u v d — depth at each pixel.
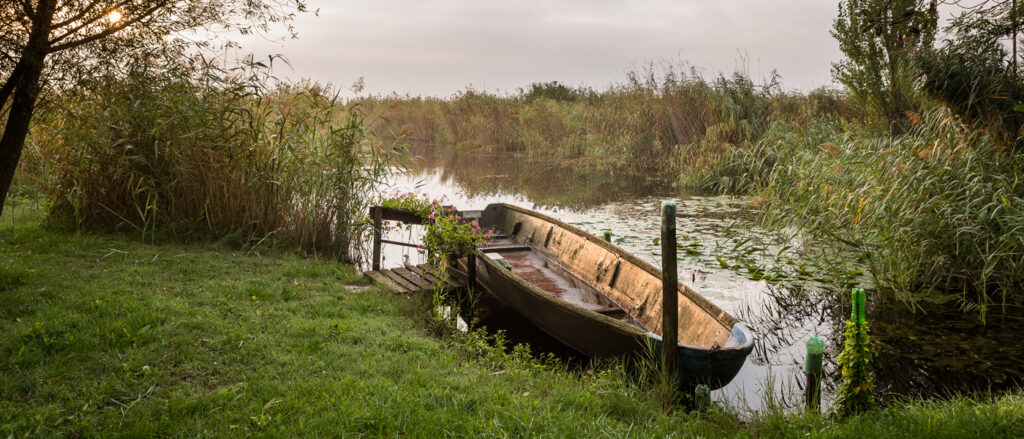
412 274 8.01
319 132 9.46
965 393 4.88
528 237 9.65
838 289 7.58
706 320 5.12
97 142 8.20
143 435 3.40
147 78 8.23
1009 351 5.66
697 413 4.16
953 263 7.65
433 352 5.09
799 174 10.68
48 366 4.21
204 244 8.41
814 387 4.34
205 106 8.55
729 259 9.17
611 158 20.17
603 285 7.13
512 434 3.62
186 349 4.61
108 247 7.77
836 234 8.78
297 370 4.45
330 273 7.67
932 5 4.20
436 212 8.67
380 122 32.28
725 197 15.30
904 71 11.09
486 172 21.25
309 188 8.90
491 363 5.16
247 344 4.84
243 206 8.80
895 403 4.36
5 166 6.14
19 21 6.16
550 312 5.90
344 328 5.39
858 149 10.05
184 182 8.57
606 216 12.95
